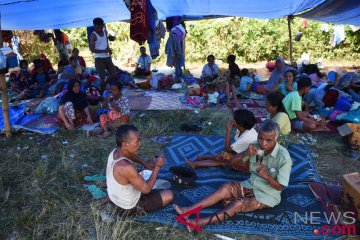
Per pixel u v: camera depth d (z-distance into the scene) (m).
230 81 8.12
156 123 6.20
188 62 14.26
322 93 6.48
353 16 7.82
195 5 8.60
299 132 5.74
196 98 7.72
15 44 12.98
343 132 5.17
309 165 4.55
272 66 11.74
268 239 3.15
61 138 5.61
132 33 5.52
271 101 4.57
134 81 9.80
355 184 3.30
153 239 3.14
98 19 7.61
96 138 5.60
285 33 13.59
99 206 3.64
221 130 5.92
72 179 4.28
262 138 3.24
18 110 6.67
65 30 15.23
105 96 7.21
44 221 3.44
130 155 3.33
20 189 4.06
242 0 7.87
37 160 4.83
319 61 12.52
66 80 8.20
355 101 6.56
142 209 3.43
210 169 4.46
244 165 4.20
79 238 3.17
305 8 8.59
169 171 4.38
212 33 13.85
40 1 6.61
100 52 7.83
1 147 5.32
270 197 3.41
